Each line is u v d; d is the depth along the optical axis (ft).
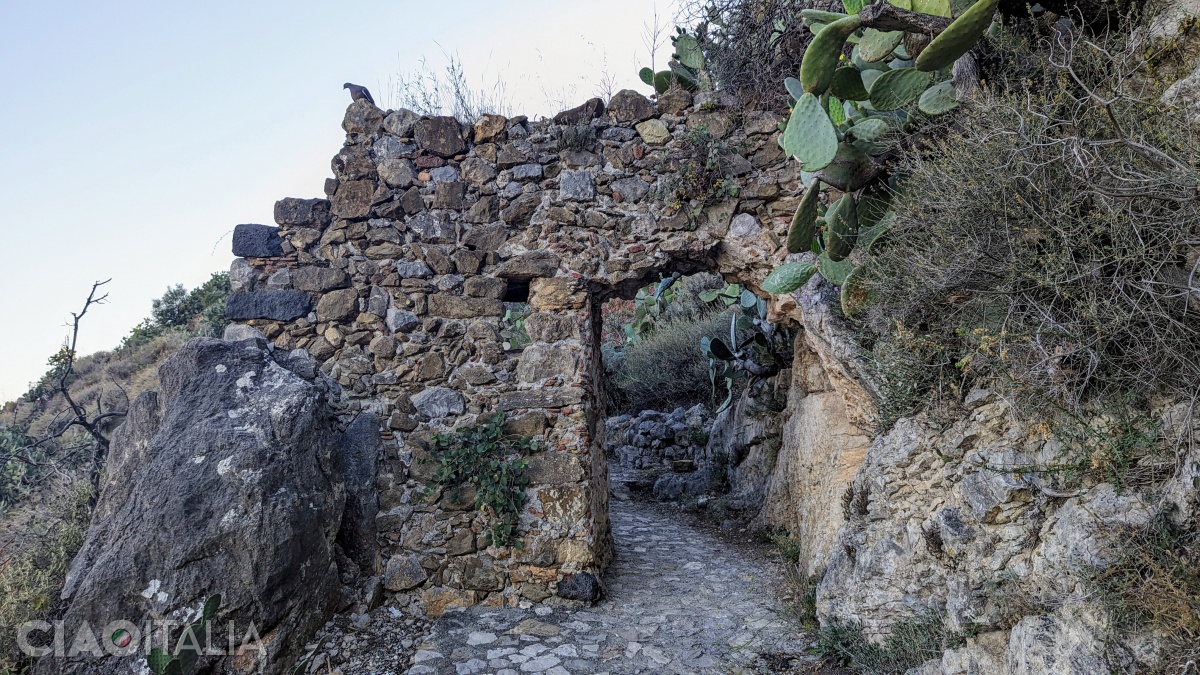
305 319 18.53
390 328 18.51
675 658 14.69
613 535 23.90
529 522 17.72
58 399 38.37
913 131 14.12
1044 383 10.18
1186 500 8.35
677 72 19.71
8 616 14.35
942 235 11.44
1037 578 9.93
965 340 12.01
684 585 18.93
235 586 14.05
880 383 14.38
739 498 26.63
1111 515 8.99
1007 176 10.21
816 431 19.36
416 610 17.08
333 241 18.81
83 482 19.92
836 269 15.33
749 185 18.30
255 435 15.37
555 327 18.48
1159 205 8.89
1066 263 9.64
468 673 14.25
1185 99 9.66
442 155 18.98
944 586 12.09
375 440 17.95
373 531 17.40
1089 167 9.29
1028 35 12.66
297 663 14.66
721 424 31.30
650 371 39.91
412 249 18.72
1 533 18.99
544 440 18.11
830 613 14.38
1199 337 8.89
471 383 18.37
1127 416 9.32
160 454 14.89
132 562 13.73
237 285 18.49
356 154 18.97
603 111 19.11
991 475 10.98
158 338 46.78
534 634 15.88
